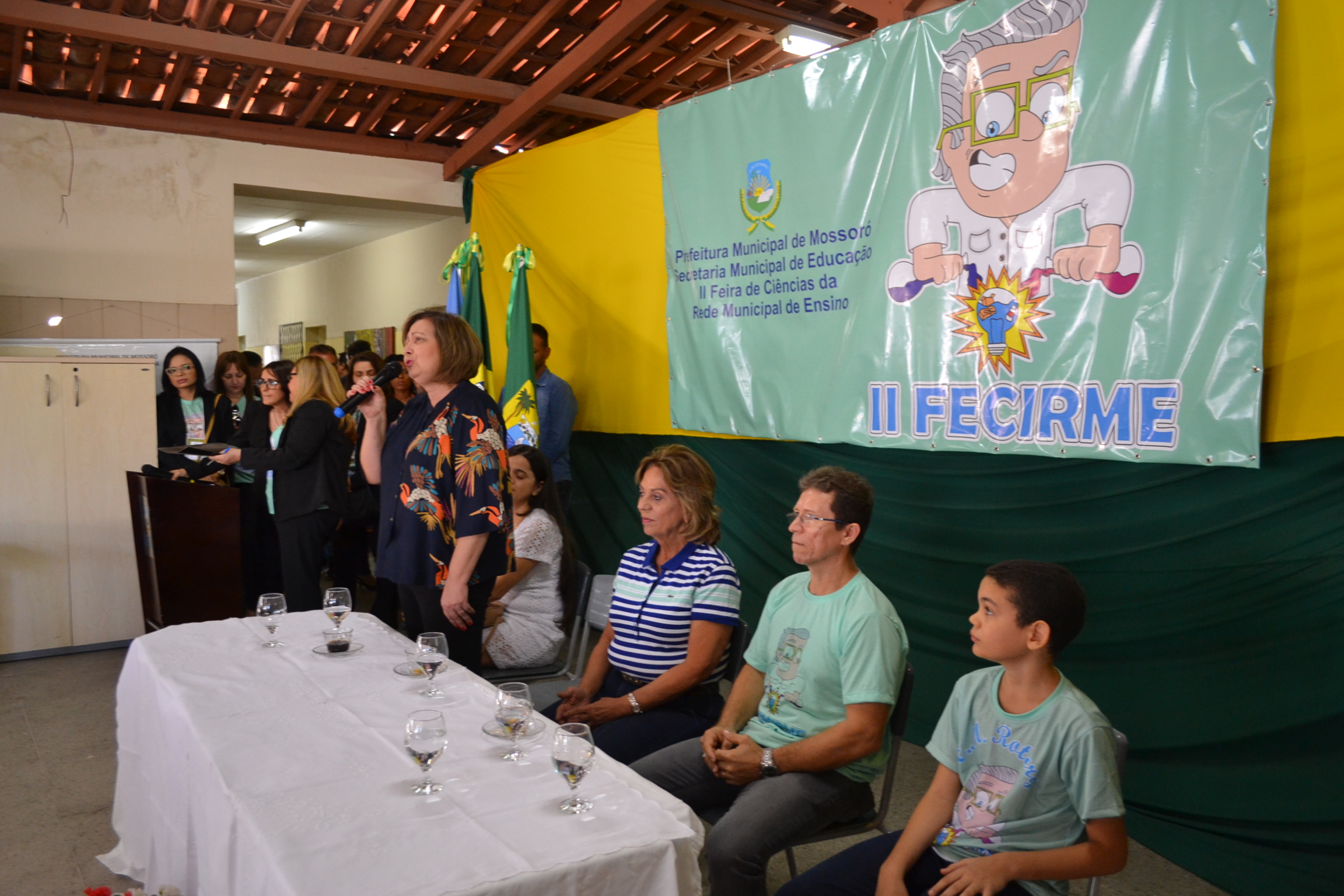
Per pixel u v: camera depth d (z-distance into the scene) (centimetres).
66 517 460
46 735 348
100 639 469
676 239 420
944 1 399
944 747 174
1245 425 240
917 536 338
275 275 1314
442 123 642
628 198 461
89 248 580
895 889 163
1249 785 246
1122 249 262
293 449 412
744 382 391
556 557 308
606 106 629
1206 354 246
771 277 375
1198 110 245
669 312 427
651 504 236
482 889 120
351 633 248
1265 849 243
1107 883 251
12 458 447
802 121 357
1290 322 234
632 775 161
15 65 523
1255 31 233
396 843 132
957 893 152
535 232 531
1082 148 269
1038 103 279
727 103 389
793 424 369
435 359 251
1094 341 269
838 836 198
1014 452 291
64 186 572
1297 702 238
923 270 315
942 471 327
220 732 176
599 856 129
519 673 301
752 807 187
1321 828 232
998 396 295
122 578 473
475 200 587
